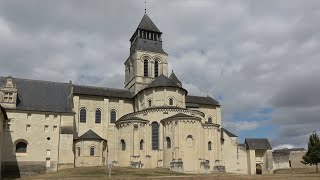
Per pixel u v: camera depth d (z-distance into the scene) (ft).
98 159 238.68
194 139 225.97
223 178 165.37
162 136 234.79
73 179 161.79
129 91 306.35
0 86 240.32
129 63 330.95
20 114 227.61
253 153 312.29
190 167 220.43
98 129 270.46
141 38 322.34
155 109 240.53
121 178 161.58
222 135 303.89
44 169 222.07
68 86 269.23
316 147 275.18
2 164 214.69
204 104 313.94
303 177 171.32
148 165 229.25
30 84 254.88
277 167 333.83
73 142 240.53
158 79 264.11
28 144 224.12
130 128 235.61
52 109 238.27
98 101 277.64
